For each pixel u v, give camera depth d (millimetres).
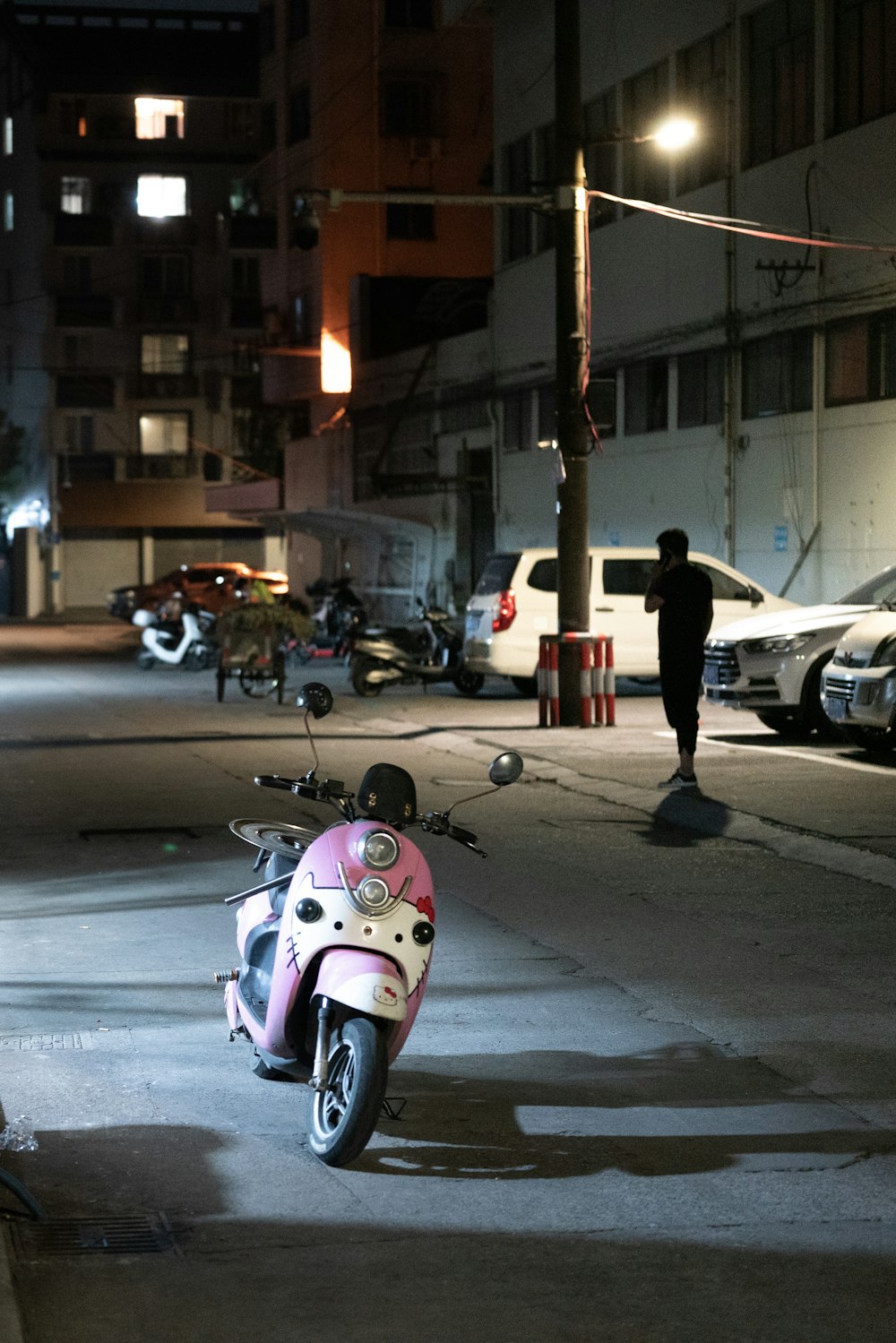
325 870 6051
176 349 76312
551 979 8609
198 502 76812
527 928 9797
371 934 5949
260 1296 4797
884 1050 7398
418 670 26422
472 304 46906
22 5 76125
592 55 33156
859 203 24750
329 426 50656
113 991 8297
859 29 24875
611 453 32562
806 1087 6875
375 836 5934
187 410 76438
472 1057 7238
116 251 75375
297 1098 6637
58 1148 6016
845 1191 5699
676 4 29750
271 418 73188
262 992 6539
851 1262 5078
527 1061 7195
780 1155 6051
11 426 80062
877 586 19141
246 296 75625
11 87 80688
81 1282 4879
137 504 76688
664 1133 6273
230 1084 6793
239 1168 5836
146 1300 4762
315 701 6711
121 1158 5914
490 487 39281
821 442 25672
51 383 75938
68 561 77688
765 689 18312
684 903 10484
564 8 20172
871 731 16297
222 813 14125
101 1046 7312
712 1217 5445
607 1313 4715
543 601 24812
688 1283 4918
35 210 77562
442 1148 6086
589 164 33531
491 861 11891
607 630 24672
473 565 40625
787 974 8742
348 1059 5855
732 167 28047
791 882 11148
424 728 20250
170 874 11414
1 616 76750
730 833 12844
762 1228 5352
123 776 16641
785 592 26672
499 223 38188
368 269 54719
